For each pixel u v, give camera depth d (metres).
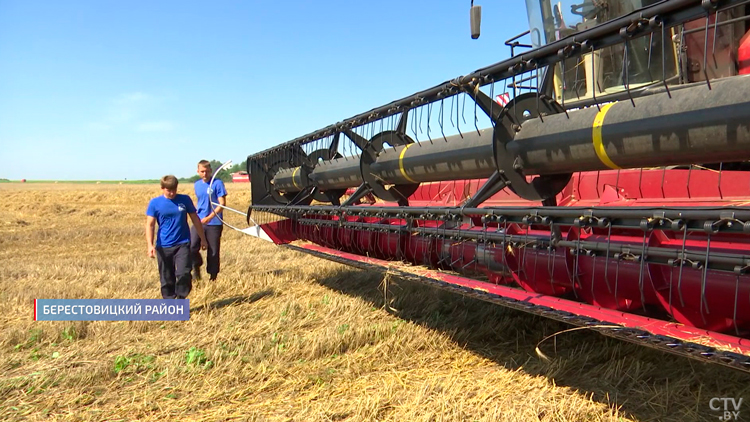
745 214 2.05
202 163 7.18
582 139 2.94
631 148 2.70
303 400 3.46
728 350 2.14
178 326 5.22
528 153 3.33
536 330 4.69
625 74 2.72
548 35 5.81
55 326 5.10
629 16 2.58
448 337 4.50
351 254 5.64
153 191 39.09
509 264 3.73
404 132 5.22
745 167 4.09
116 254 11.39
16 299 6.31
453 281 3.82
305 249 6.36
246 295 6.48
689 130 2.42
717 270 2.31
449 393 3.43
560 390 3.44
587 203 4.28
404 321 4.92
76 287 6.97
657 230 2.57
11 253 11.69
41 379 3.86
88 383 3.83
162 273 5.89
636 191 3.98
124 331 5.06
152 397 3.55
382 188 5.18
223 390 3.62
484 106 3.58
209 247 7.07
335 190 6.51
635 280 2.89
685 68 4.16
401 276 4.33
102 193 36.19
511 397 3.36
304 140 6.36
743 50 4.02
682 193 3.75
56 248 12.58
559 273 3.31
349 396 3.49
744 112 2.21
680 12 2.41
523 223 3.05
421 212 3.96
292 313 5.41
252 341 4.56
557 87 5.17
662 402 3.20
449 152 4.07
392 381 3.68
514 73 3.27
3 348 4.66
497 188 3.49
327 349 4.29
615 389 3.42
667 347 2.30
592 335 4.43
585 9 5.25
